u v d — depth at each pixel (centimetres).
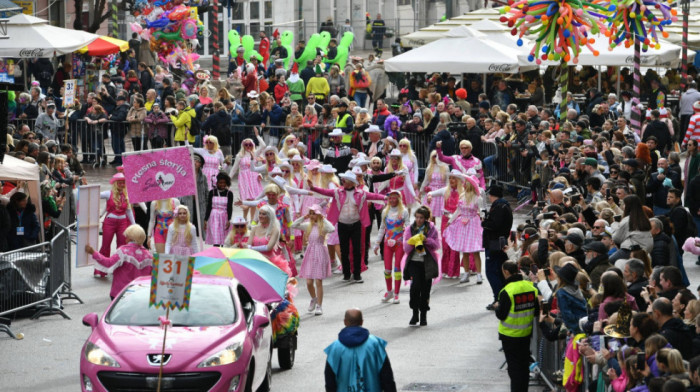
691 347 2039
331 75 8138
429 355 3080
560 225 3038
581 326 2303
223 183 4150
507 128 5672
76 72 8025
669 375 1788
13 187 4028
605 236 3048
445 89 7662
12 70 7494
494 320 3494
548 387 2716
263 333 2655
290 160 4509
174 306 2280
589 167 4141
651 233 3117
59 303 3684
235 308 2561
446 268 4131
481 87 7944
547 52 4688
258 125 6606
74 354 3116
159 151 3653
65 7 9219
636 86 5938
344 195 4056
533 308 2539
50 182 4072
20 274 3475
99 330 2478
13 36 6481
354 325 2084
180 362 2353
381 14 14400
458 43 7112
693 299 2209
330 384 2069
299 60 9550
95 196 3794
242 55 8456
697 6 9888
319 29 12569
